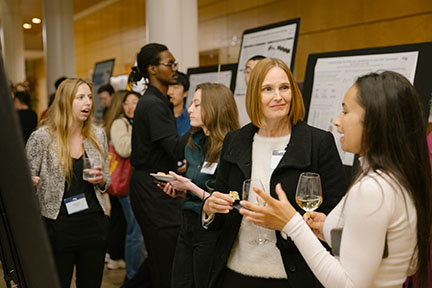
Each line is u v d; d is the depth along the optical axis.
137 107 3.03
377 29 5.46
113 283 4.04
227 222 1.83
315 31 6.32
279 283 1.74
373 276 1.16
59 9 10.19
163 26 5.10
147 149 2.98
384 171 1.17
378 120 1.17
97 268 2.65
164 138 2.89
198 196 2.30
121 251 4.42
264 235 1.75
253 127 1.91
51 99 5.00
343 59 3.06
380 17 5.40
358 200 1.16
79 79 2.64
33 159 2.48
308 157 1.73
